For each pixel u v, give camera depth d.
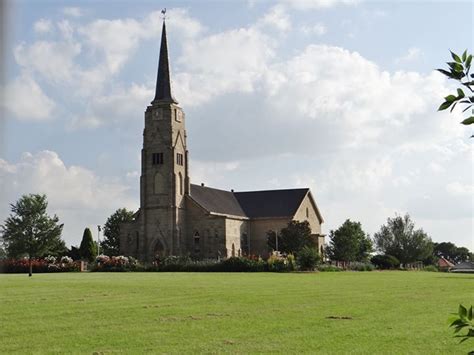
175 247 108.88
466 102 6.45
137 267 88.69
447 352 17.14
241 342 18.86
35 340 19.25
